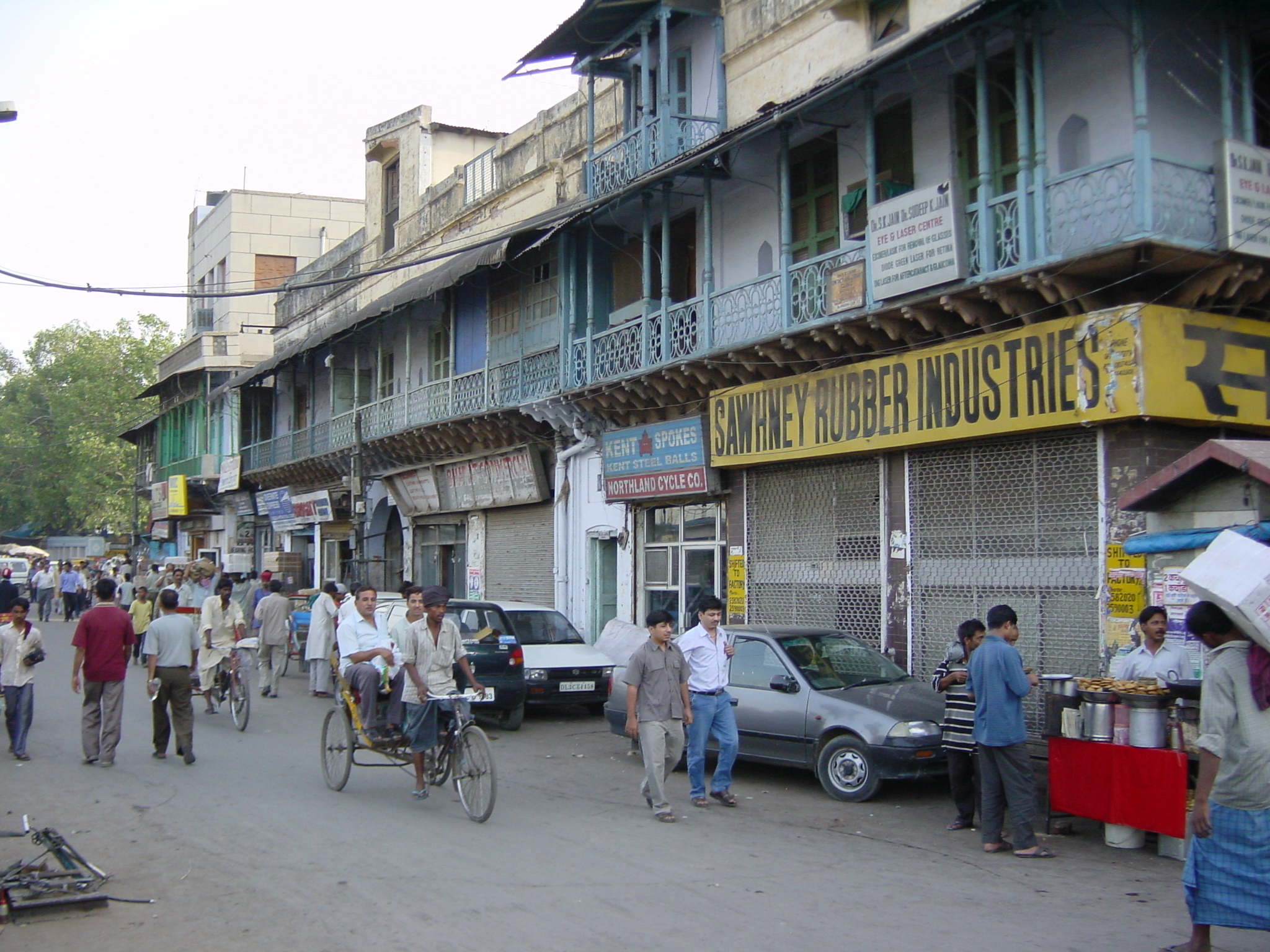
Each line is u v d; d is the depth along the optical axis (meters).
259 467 33.34
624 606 17.94
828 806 9.59
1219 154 10.25
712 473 15.73
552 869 7.11
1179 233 9.95
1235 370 10.59
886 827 8.75
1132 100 10.79
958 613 12.27
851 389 13.18
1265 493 8.08
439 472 23.64
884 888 6.85
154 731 11.48
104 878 6.42
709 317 15.09
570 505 19.50
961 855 7.81
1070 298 10.55
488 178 22.83
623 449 17.41
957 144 12.64
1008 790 7.77
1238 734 5.23
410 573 25.70
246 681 13.80
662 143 15.69
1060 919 6.21
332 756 9.95
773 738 10.35
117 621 11.17
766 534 15.09
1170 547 8.71
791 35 15.05
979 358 11.54
